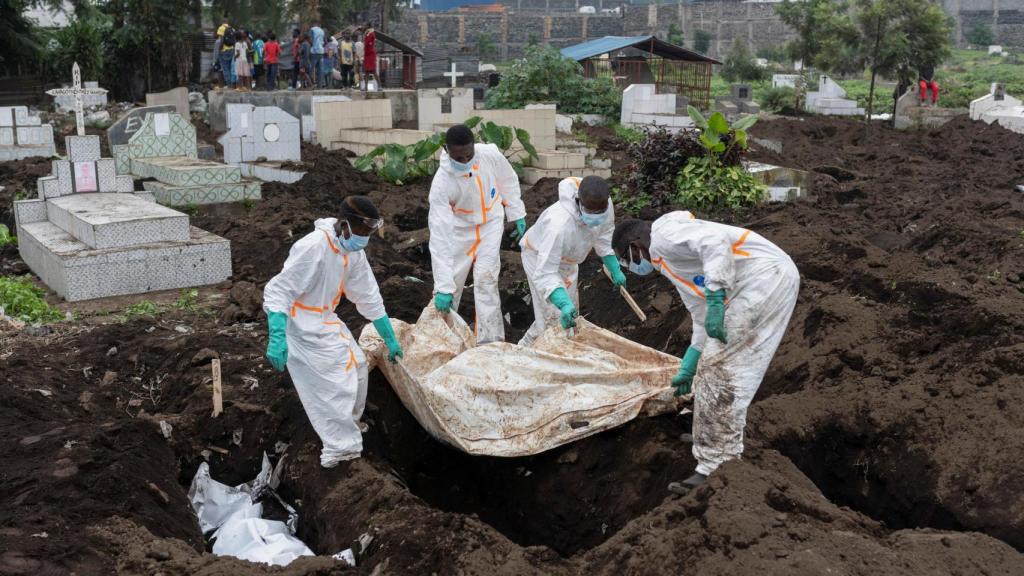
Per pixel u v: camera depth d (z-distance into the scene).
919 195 15.82
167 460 6.14
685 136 12.82
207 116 26.56
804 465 6.09
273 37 25.78
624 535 4.65
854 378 6.65
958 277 7.74
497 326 7.79
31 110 26.02
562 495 6.06
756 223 11.20
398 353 6.21
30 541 4.57
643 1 80.88
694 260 5.26
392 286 9.73
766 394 7.09
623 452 6.00
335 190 15.38
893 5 31.38
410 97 24.06
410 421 6.83
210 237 10.92
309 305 5.82
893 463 5.79
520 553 4.81
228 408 6.73
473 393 6.11
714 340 5.27
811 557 4.01
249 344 8.10
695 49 64.50
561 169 16.92
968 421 5.72
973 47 64.75
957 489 5.33
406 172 16.45
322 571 4.70
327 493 5.76
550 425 6.03
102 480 5.29
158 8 30.61
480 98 32.25
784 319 5.25
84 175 12.17
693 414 5.79
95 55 29.72
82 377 7.57
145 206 11.35
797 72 44.53
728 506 4.46
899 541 4.38
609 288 9.88
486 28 66.69
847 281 8.34
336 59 28.20
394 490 5.50
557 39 67.62
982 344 6.50
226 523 5.75
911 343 6.88
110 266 10.10
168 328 8.91
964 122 25.00
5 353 7.98
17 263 11.76
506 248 12.57
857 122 27.30
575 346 6.39
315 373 5.81
